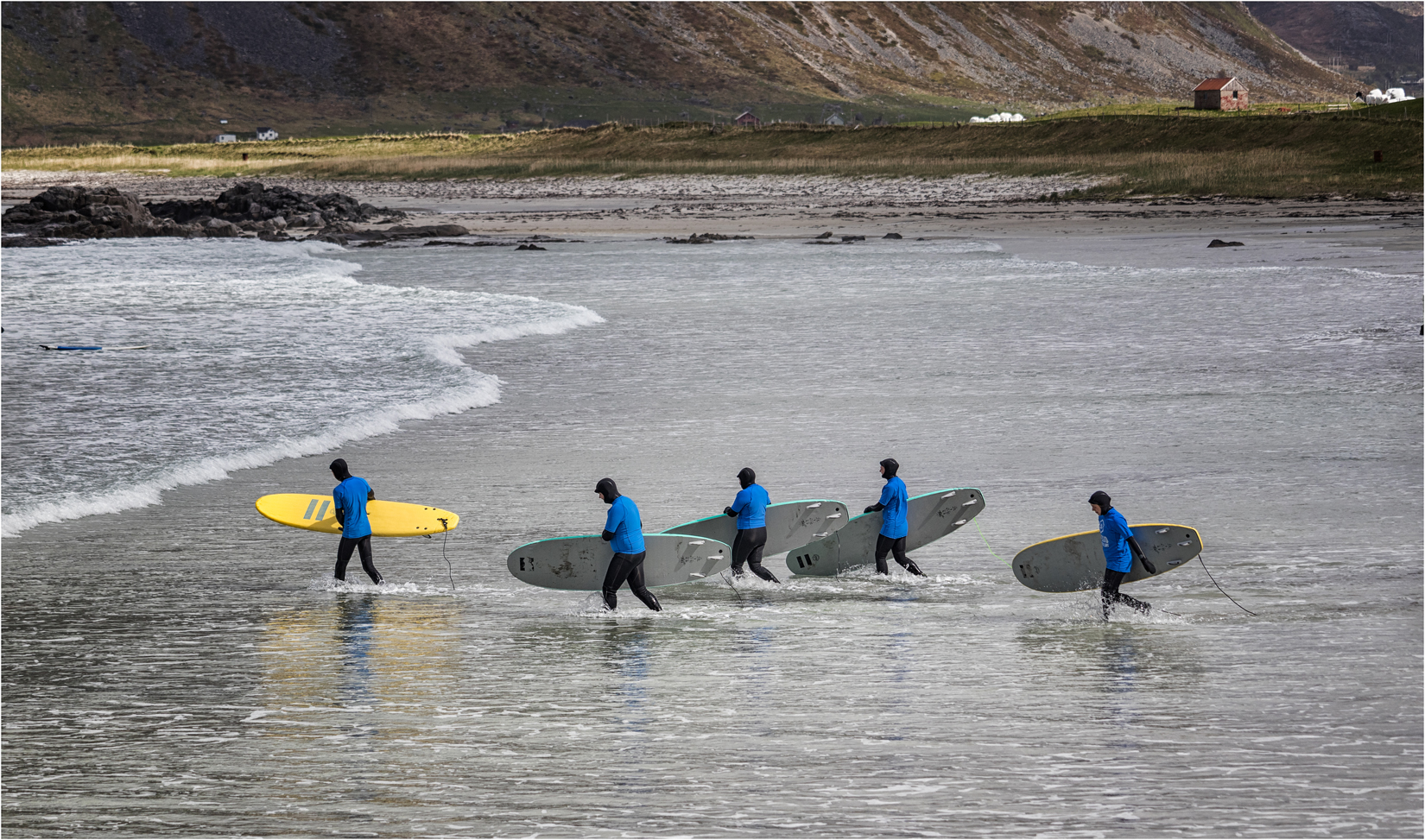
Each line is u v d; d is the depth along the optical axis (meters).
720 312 129.75
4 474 65.50
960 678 36.25
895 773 29.08
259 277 167.62
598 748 30.98
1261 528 53.56
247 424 78.19
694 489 61.88
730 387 91.12
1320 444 70.00
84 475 65.31
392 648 40.31
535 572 45.56
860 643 40.28
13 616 44.16
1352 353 98.56
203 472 66.62
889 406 83.38
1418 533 52.34
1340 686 34.66
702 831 26.19
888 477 49.53
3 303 139.12
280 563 51.94
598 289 151.00
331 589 48.19
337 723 33.19
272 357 103.25
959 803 27.39
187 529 57.25
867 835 25.95
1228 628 40.91
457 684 36.44
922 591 47.38
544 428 78.19
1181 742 30.67
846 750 30.53
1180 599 44.47
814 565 50.66
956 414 80.12
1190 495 59.47
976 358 100.94
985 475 64.31
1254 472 63.75
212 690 36.16
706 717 33.12
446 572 50.34
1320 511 56.12
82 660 39.16
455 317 125.62
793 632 41.88
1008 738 31.19
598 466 67.69
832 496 59.44
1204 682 35.31
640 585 44.84
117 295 146.88
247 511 60.38
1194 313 121.94
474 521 57.28
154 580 49.22
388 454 71.69
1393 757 29.48
